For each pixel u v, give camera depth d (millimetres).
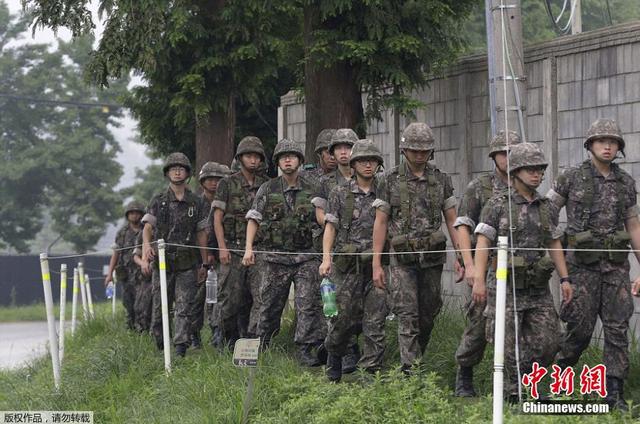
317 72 25219
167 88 33000
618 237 16406
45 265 22094
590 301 16531
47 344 32312
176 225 23922
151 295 27609
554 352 15984
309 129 25422
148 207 24250
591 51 21938
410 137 17625
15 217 97812
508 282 15961
